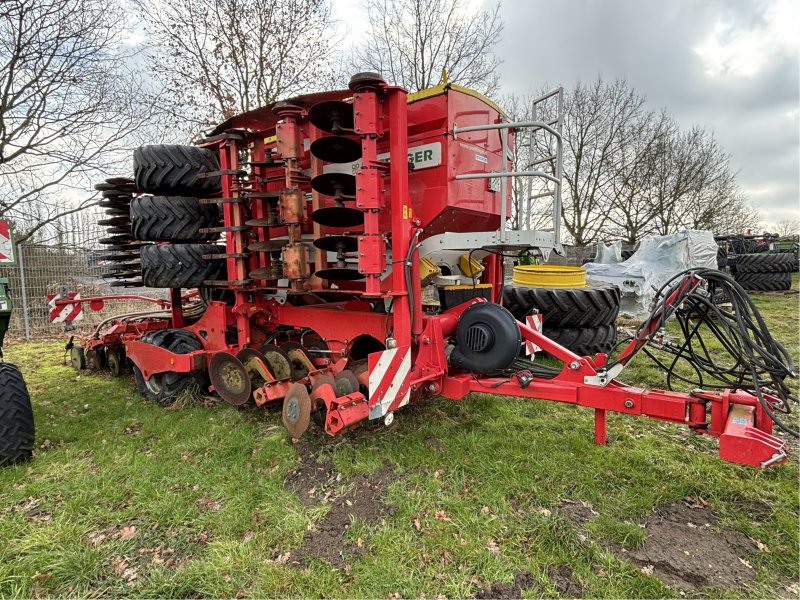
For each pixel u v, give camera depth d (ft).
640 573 6.57
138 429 12.18
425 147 10.52
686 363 17.56
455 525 7.66
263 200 12.50
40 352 23.68
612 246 37.76
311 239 12.28
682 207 68.33
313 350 12.25
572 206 66.69
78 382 17.24
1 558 7.03
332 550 7.17
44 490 9.00
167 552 7.24
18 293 28.89
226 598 6.29
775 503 8.25
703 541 7.31
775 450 6.95
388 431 11.18
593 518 7.83
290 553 7.14
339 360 11.41
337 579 6.57
